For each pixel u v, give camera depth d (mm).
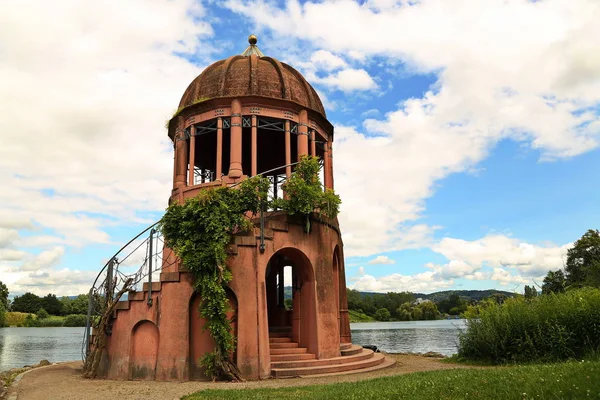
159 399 11953
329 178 25234
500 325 18641
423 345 46469
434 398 9234
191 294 16375
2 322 100688
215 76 23469
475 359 19688
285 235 18156
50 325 112188
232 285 16422
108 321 17312
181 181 22953
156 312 16547
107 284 17734
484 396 8945
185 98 24547
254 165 21625
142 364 16438
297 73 25641
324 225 19828
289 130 22484
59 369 20297
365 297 159625
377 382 12523
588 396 7934
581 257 54531
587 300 16828
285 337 20156
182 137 23406
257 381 15336
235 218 16812
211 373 15492
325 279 19203
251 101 21953
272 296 24875
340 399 10008
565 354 16359
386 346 45125
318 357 17828
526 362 16984
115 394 13008
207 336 16219
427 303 146375
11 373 19109
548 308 17719
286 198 18688
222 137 24156
